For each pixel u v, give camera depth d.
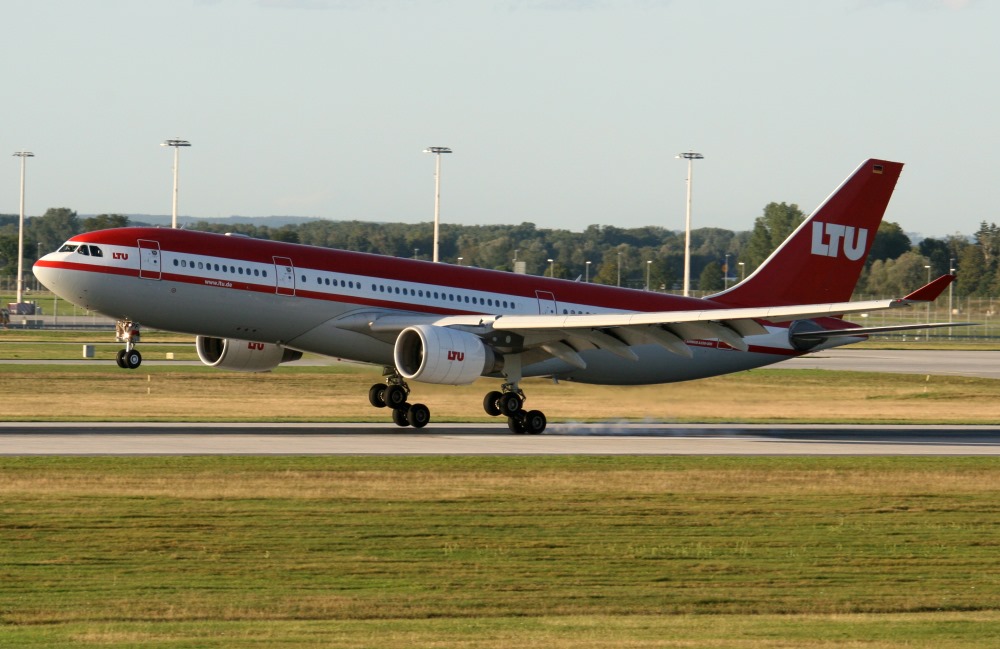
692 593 74.31
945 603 73.44
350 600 70.25
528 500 103.75
